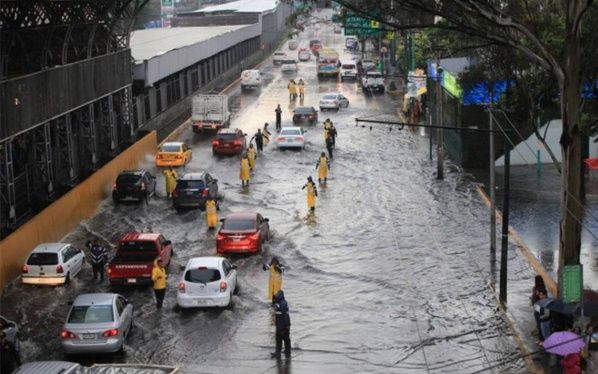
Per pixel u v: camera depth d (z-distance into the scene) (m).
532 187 59.16
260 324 34.38
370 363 30.11
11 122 43.38
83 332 30.45
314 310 36.03
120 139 71.19
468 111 66.00
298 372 29.31
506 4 36.97
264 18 180.75
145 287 40.03
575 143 30.36
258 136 73.81
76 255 42.09
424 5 30.81
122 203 57.09
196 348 31.75
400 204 55.50
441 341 32.16
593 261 41.59
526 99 38.34
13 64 57.28
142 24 178.88
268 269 38.50
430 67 82.56
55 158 55.78
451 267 41.75
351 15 33.62
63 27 58.62
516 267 41.38
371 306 36.44
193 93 108.06
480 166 66.69
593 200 53.34
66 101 53.00
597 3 33.12
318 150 75.81
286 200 57.22
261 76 138.12
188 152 70.81
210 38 113.69
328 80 131.12
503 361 29.94
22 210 50.62
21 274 41.84
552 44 36.44
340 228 49.94
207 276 35.78
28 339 33.41
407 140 80.75
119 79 66.75
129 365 24.19
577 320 29.22
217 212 54.19
